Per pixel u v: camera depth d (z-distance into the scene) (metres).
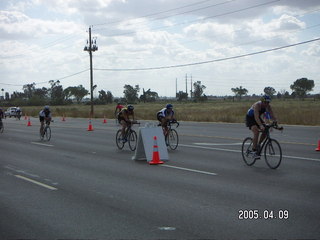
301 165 11.13
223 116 37.62
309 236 5.49
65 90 163.12
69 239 5.52
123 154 14.35
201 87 167.12
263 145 10.98
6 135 23.77
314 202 7.20
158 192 8.22
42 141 19.59
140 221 6.27
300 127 26.86
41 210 7.00
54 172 10.80
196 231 5.75
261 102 10.55
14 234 5.75
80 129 27.88
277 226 5.91
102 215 6.63
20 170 11.20
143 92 170.00
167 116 15.18
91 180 9.61
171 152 14.39
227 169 10.70
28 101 146.50
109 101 154.75
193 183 9.02
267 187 8.45
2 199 7.82
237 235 5.56
